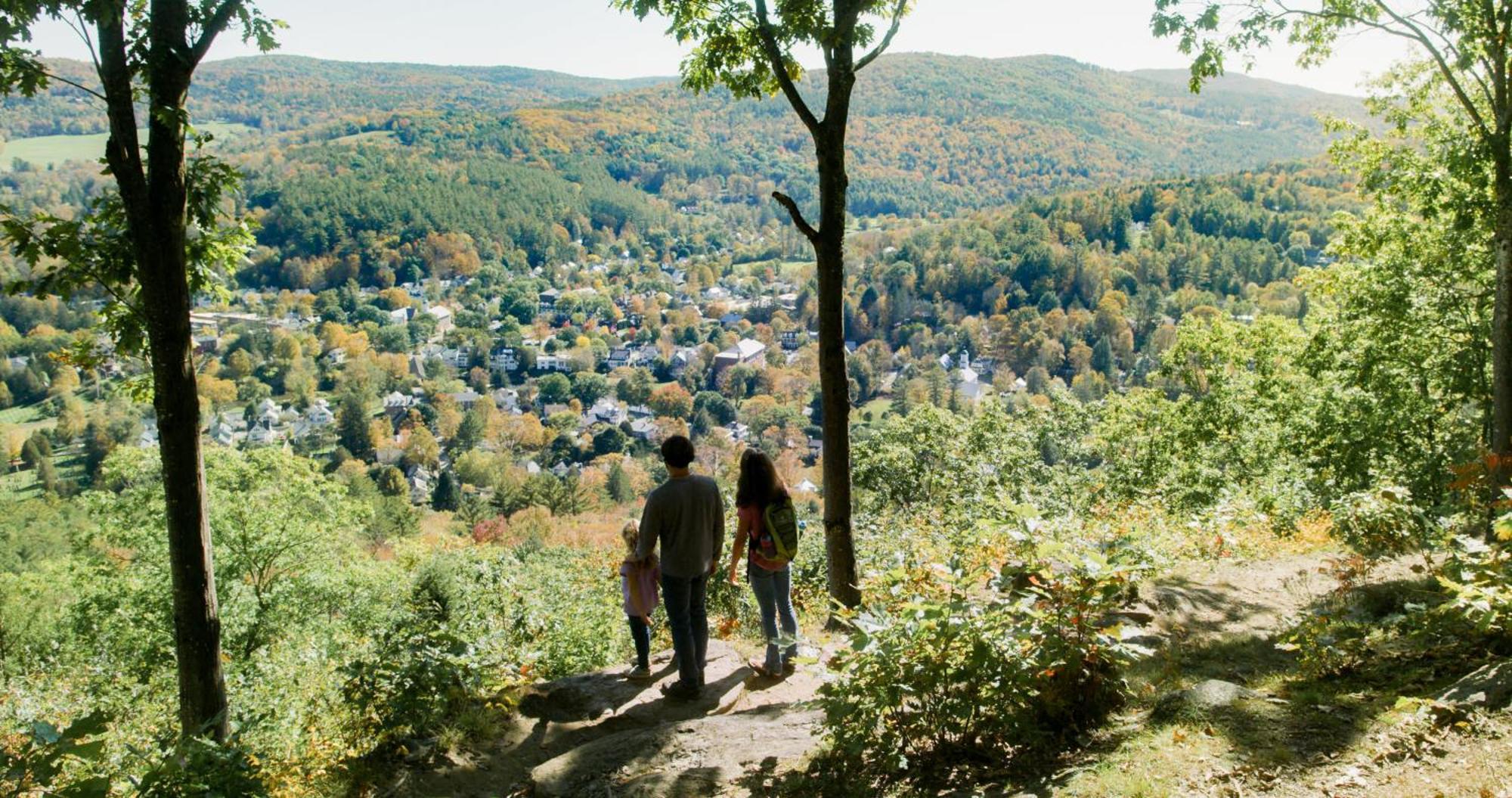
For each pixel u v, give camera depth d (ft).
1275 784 10.50
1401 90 50.98
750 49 24.94
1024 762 12.57
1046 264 555.69
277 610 76.43
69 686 61.72
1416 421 63.00
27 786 9.83
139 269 20.36
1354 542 27.48
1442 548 22.11
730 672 20.76
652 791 14.16
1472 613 13.84
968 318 536.01
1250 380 90.58
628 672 21.12
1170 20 35.12
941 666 12.75
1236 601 22.93
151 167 20.15
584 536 208.85
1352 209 505.25
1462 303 58.29
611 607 35.29
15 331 516.32
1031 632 13.30
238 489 76.43
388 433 456.86
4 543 180.96
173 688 58.18
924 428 103.91
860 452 104.58
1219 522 34.65
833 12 22.97
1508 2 35.86
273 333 608.19
